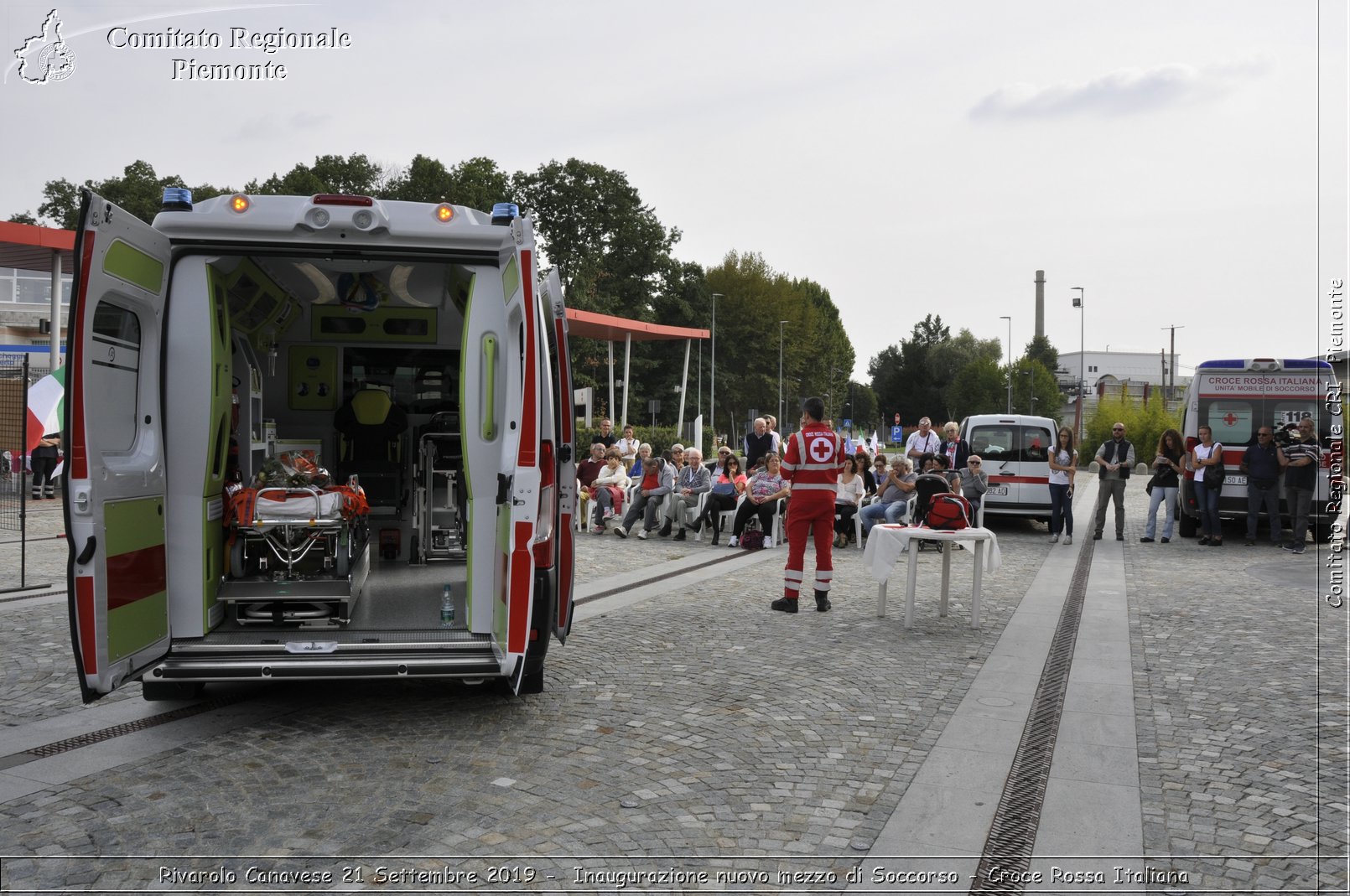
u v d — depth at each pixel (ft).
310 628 18.15
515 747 16.11
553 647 23.44
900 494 44.86
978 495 48.67
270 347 25.62
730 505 45.39
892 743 16.58
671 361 219.20
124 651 14.71
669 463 48.44
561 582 19.51
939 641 24.76
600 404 198.18
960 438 53.26
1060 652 23.59
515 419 16.43
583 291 190.80
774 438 50.55
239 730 16.92
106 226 14.06
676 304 214.48
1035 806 13.83
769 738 16.72
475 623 17.56
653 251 203.92
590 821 13.15
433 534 25.79
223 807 13.47
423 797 13.89
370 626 18.28
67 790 14.03
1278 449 47.26
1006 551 45.11
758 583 33.91
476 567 17.51
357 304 25.40
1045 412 275.59
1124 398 143.54
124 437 15.17
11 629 24.58
